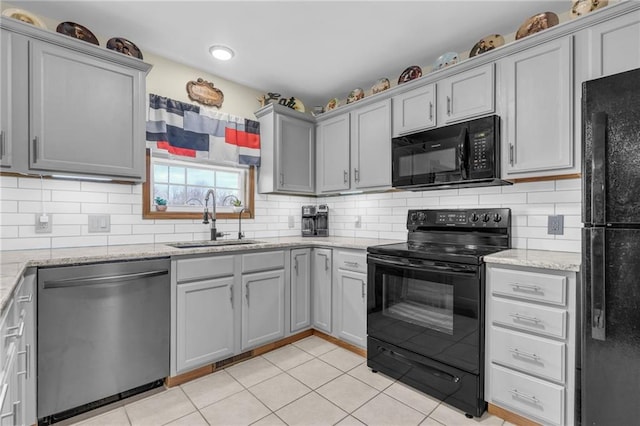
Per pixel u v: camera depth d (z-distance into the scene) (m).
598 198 1.23
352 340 2.41
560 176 1.84
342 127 2.93
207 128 2.69
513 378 1.60
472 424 1.63
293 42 2.29
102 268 1.70
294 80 2.90
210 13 1.98
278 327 2.51
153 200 2.47
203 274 2.09
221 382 2.04
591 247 1.25
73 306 1.62
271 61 2.56
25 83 1.69
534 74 1.82
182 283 2.00
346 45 2.33
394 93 2.51
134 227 2.33
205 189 2.79
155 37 2.23
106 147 1.94
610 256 1.21
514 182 2.11
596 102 1.25
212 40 2.27
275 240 2.81
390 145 2.55
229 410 1.75
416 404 1.81
